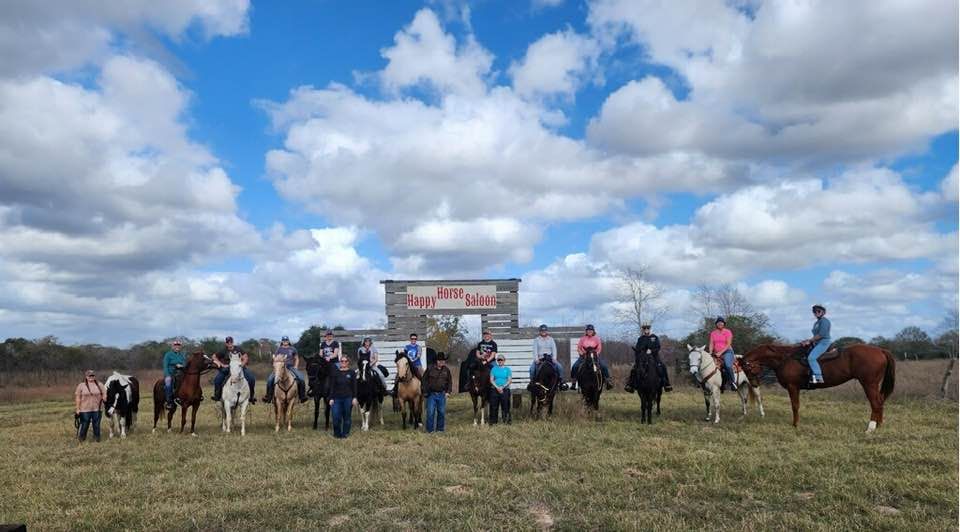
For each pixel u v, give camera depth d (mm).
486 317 22672
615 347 40250
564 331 22484
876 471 10008
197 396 16312
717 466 10406
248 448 13695
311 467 11367
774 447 12086
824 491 9023
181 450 13578
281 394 16672
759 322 32594
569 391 21797
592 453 11836
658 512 8281
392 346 22234
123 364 53875
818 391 24141
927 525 7512
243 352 16984
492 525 7910
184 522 8297
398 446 13398
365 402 16562
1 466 12266
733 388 17125
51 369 47656
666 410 19219
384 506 8844
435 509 8516
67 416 23500
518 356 22469
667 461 10906
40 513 8742
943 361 35188
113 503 9312
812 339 15031
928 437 12914
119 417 16953
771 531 7535
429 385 15875
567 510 8516
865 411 17625
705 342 31359
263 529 8039
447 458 12008
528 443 13188
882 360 14266
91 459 12914
